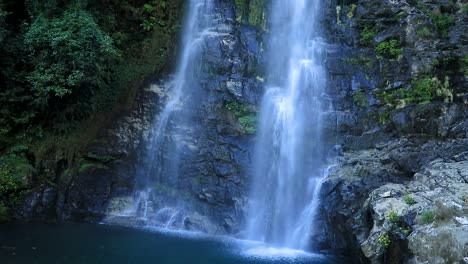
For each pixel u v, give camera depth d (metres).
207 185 12.66
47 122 13.17
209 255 10.00
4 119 12.84
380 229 8.59
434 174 9.79
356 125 13.02
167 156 13.34
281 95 13.80
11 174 12.06
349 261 9.84
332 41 15.08
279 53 14.61
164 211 12.67
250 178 12.51
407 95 13.44
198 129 13.49
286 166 12.68
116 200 12.73
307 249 10.77
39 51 12.46
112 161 13.09
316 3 15.60
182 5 15.33
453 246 7.26
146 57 14.62
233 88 13.61
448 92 13.43
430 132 12.36
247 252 10.40
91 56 12.36
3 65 12.60
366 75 14.12
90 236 10.95
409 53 14.20
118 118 13.56
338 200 10.67
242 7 14.90
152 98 13.96
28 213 12.00
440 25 15.16
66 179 12.55
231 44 14.20
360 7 15.70
